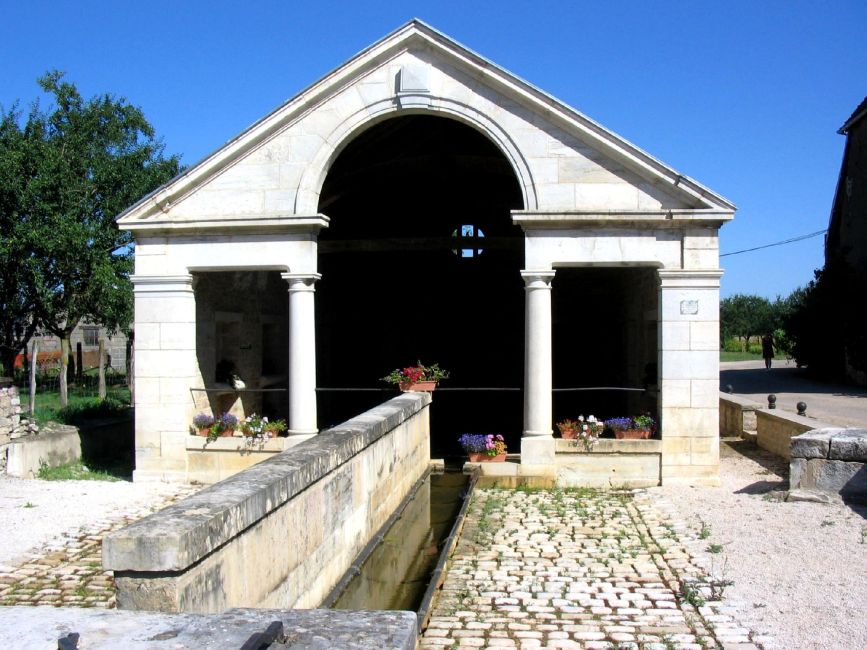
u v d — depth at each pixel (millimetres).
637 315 13758
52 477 11656
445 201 17219
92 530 8492
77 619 2695
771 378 30609
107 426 13844
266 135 11055
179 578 3588
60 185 17484
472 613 6059
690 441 10664
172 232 11133
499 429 17031
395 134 14055
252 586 4473
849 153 29125
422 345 18266
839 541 7398
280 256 11039
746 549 7477
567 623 5828
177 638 2557
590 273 16781
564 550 7766
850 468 9023
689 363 10648
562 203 10695
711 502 9547
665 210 10477
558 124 10688
